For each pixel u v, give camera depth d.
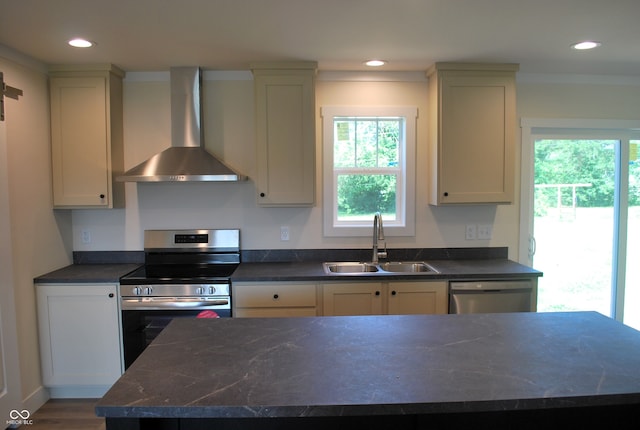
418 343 1.56
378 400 1.14
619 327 1.73
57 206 3.07
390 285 2.90
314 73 3.05
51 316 2.87
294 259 3.45
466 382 1.25
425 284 2.91
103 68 3.03
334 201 3.46
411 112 3.38
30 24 2.24
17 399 2.65
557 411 1.41
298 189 3.12
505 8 2.07
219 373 1.32
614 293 3.62
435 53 2.83
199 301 2.85
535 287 2.95
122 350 2.89
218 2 1.99
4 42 2.52
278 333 1.68
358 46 2.68
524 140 3.43
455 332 1.68
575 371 1.32
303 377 1.28
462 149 3.12
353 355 1.45
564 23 2.28
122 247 3.39
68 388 2.98
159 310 2.86
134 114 3.30
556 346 1.53
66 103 3.04
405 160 3.42
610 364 1.37
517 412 1.41
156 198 3.38
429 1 1.99
